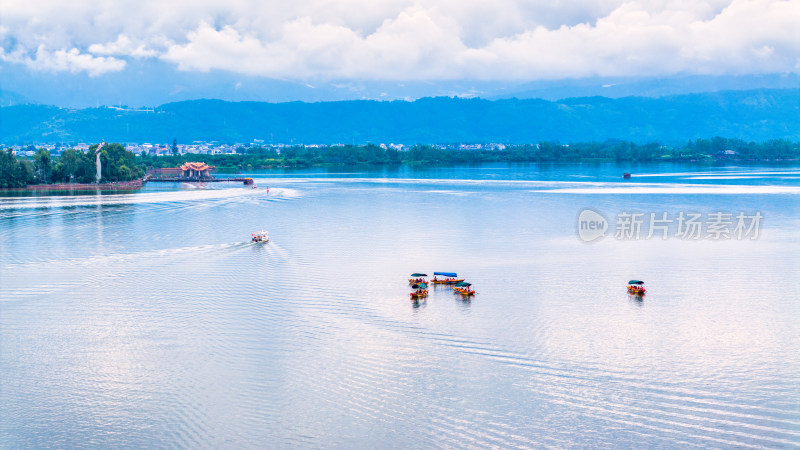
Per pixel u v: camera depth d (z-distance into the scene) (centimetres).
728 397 5234
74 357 6094
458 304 7575
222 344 6341
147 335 6612
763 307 7381
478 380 5544
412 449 4569
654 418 4934
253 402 5203
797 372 5659
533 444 4625
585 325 6838
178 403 5203
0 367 5906
